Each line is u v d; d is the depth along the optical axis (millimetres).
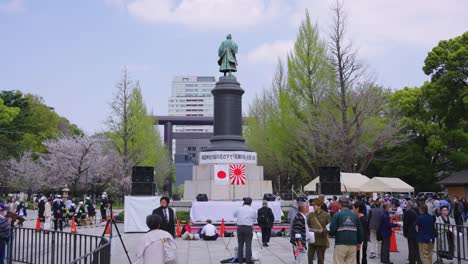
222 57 31344
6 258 13867
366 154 36500
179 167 126875
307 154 42438
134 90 54531
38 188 59438
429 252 12867
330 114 35531
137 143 53812
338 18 34750
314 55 38969
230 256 15750
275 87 46062
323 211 11500
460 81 42031
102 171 55688
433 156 47906
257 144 53219
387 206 15328
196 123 87875
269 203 23875
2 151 57188
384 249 14445
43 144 60406
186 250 17344
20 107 62750
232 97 30562
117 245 18969
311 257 11570
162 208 10891
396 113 40969
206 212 23469
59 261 15414
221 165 28609
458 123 44562
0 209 13445
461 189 44000
